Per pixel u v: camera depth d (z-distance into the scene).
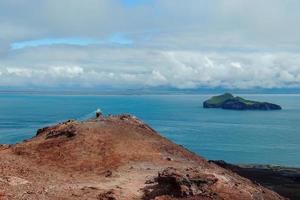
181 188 35.81
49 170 43.12
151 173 43.47
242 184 41.16
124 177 41.84
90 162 46.41
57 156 47.56
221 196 36.16
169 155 51.97
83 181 40.09
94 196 34.78
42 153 48.38
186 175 37.06
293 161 174.38
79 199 33.56
